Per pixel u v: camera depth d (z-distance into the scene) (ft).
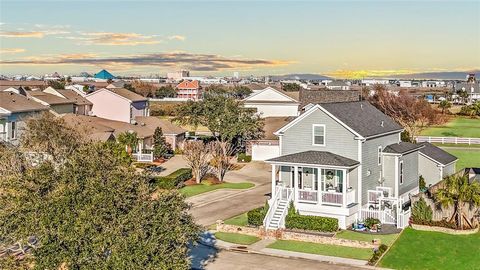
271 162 134.82
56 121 172.45
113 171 70.38
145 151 229.45
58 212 65.82
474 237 117.19
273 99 291.79
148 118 280.31
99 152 73.82
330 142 137.90
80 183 68.69
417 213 125.70
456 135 308.19
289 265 104.78
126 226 66.13
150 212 68.80
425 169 166.40
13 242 69.97
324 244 117.50
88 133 187.93
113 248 64.49
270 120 269.44
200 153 196.34
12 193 69.41
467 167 205.16
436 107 455.22
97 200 66.23
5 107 190.08
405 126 286.46
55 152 139.23
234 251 114.01
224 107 237.86
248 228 126.00
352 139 134.92
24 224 66.39
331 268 102.83
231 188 181.88
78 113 278.46
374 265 104.06
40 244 66.64
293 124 141.90
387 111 312.29
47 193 69.62
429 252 109.91
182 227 73.46
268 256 110.52
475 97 612.29
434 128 341.41
